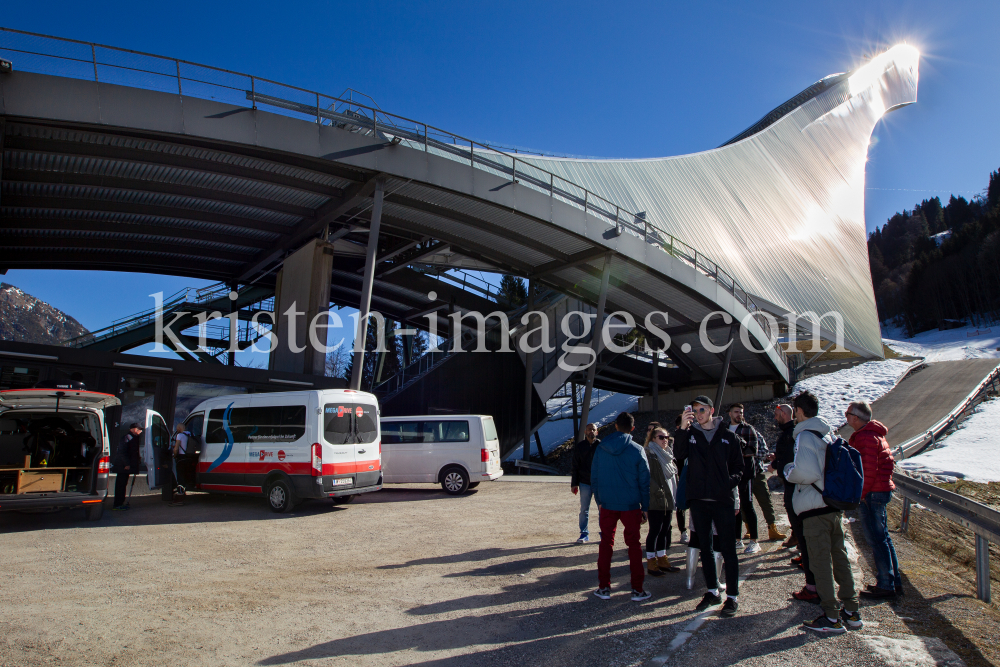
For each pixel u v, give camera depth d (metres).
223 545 7.90
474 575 6.27
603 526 5.52
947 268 89.19
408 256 29.23
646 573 6.45
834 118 76.00
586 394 26.02
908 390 36.44
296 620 4.76
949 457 21.05
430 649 4.13
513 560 7.00
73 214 21.92
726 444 5.07
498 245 26.86
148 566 6.64
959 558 7.71
